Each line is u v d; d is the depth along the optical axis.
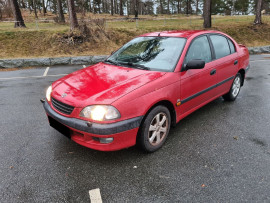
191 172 2.52
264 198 2.14
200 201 2.11
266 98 4.94
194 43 3.42
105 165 2.66
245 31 17.05
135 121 2.49
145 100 2.57
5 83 6.57
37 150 2.98
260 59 10.59
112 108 2.37
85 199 2.16
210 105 4.55
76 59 9.90
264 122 3.75
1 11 28.27
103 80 2.85
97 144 2.46
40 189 2.29
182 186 2.30
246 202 2.09
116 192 2.24
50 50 11.55
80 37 12.47
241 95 5.17
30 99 5.08
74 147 3.05
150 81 2.72
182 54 3.15
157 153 2.89
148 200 2.13
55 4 45.56
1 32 12.50
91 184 2.35
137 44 3.75
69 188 2.30
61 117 2.63
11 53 10.92
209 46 3.72
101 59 10.24
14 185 2.34
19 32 12.70
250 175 2.46
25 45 11.68
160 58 3.22
